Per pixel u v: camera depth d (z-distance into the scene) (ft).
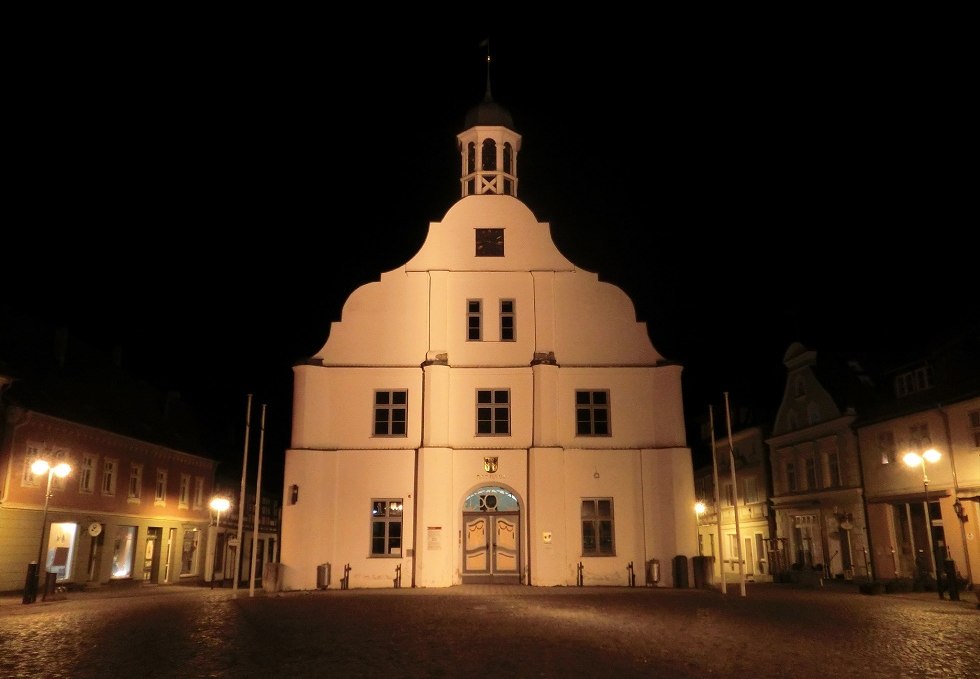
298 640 45.60
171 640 46.14
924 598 81.15
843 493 121.60
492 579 95.76
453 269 104.63
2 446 94.99
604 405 101.09
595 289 104.68
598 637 46.42
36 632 50.96
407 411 99.86
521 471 98.02
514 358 101.71
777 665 36.78
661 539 96.43
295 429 98.12
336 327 102.32
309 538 94.58
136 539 124.88
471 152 116.26
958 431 99.09
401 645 43.24
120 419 124.88
